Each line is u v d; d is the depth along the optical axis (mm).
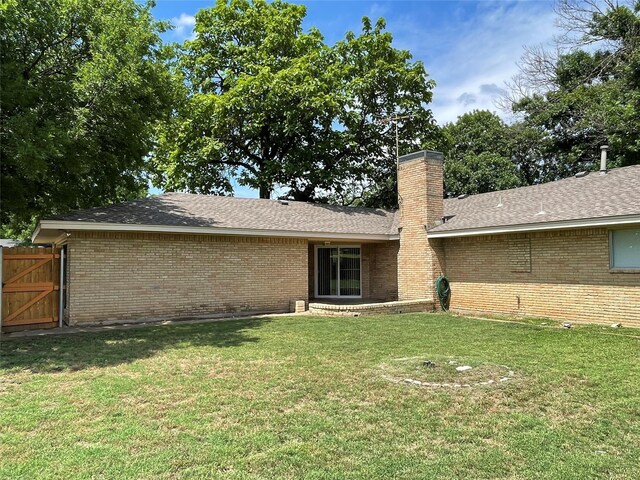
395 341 8656
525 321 11516
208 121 23000
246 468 3475
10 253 10930
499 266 13031
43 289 11297
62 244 13805
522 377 5922
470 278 13930
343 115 22828
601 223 10062
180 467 3492
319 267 18938
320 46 24344
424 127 24750
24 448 3848
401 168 15945
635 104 20656
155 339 9133
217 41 24719
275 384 5719
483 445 3877
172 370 6488
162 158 24156
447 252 14812
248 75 22969
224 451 3760
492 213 13758
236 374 6230
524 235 12352
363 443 3920
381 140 25188
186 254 13227
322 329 10312
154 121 12648
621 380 5797
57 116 10234
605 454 3691
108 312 11938
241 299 14102
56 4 10188
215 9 24516
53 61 10820
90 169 13062
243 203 16750
